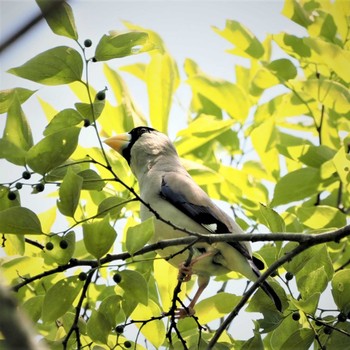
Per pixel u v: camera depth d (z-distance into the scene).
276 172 14.01
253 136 13.82
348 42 13.78
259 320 10.42
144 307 10.96
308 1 14.14
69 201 9.47
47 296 9.65
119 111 13.37
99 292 12.61
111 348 10.38
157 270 11.63
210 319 11.28
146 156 13.04
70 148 9.66
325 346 9.98
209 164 13.84
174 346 10.44
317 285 10.34
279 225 10.68
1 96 10.35
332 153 13.32
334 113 14.20
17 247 10.38
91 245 9.33
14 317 5.76
